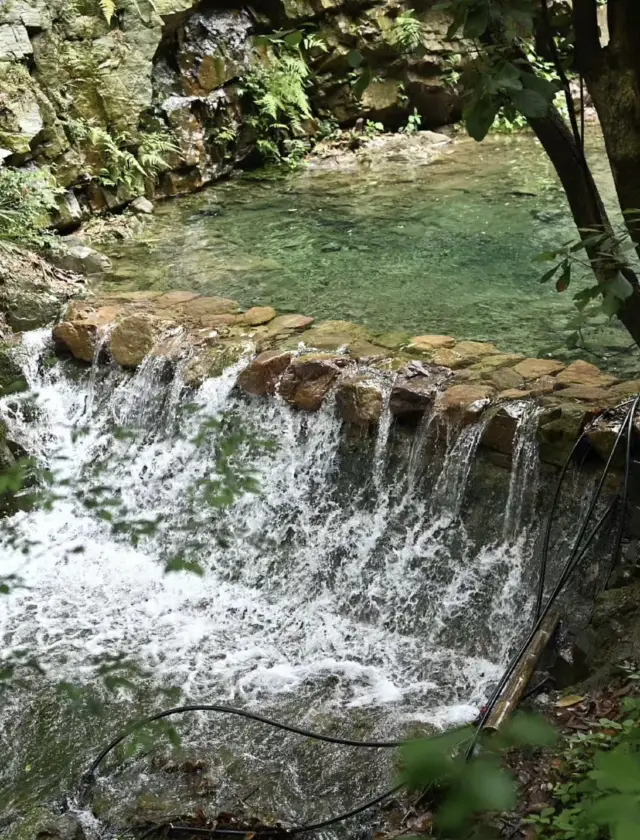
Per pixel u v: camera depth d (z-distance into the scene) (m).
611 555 4.10
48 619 4.95
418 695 4.23
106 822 3.59
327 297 6.66
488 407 4.57
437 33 10.95
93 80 8.74
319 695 4.28
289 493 5.14
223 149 9.81
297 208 8.80
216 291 6.84
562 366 4.97
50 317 6.37
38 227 7.54
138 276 7.17
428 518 4.71
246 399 5.39
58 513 5.66
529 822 2.91
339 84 10.83
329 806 3.57
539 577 4.29
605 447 4.15
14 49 8.09
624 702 3.26
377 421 4.88
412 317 6.28
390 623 4.69
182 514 5.40
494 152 10.45
